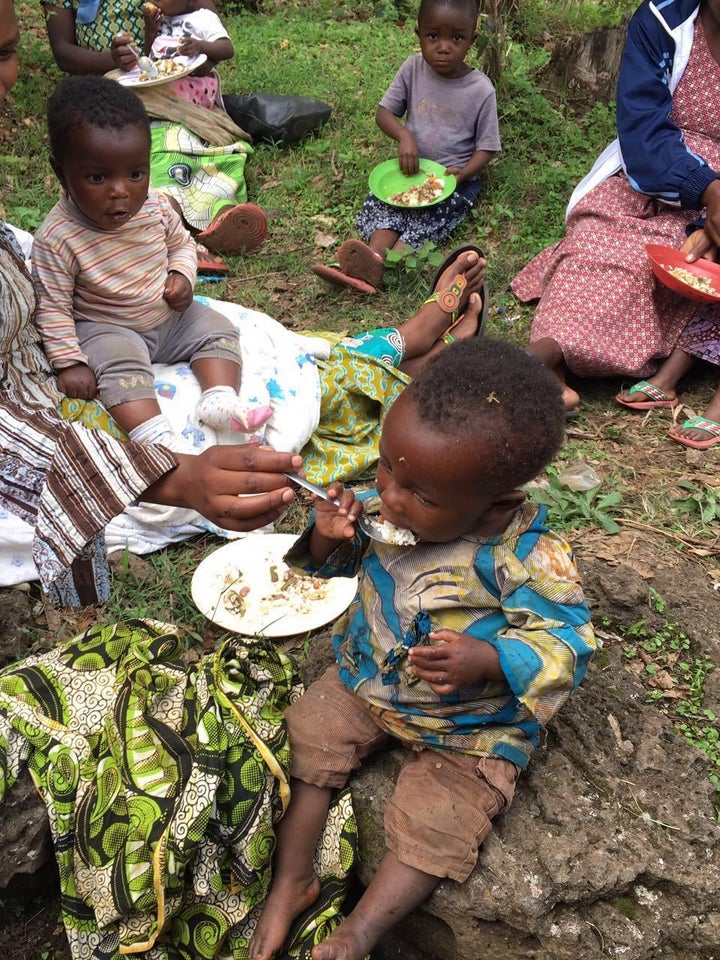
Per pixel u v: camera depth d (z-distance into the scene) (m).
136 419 1.21
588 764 0.89
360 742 0.85
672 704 1.00
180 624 1.15
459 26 1.96
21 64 2.56
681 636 1.08
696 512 1.33
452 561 0.78
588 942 0.77
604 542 1.25
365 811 0.84
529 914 0.76
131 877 0.75
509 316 1.80
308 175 2.25
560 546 0.79
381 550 0.82
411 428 0.70
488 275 1.93
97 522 0.83
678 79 1.58
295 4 3.37
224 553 1.21
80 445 0.85
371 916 0.76
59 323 1.20
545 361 1.54
